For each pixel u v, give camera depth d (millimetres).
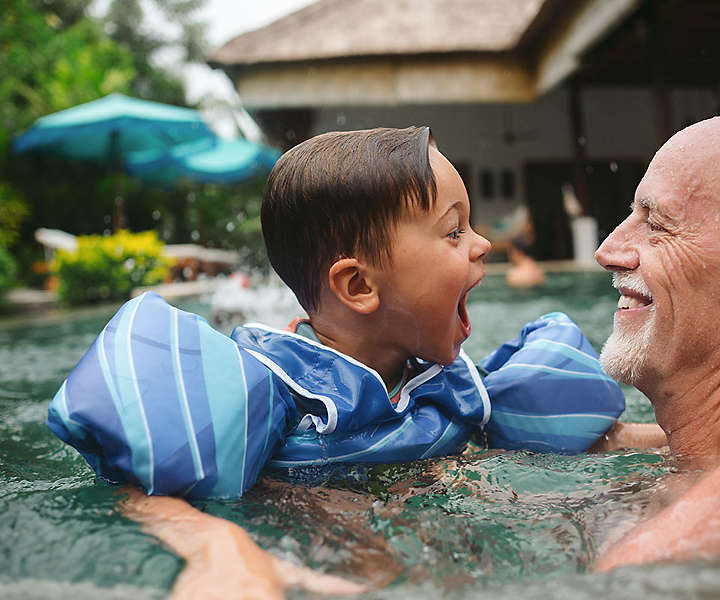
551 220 16656
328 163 1188
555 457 1193
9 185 13008
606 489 973
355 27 11406
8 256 9461
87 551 762
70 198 14828
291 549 768
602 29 7898
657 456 1124
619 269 1045
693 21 9477
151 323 1063
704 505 769
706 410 1005
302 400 1150
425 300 1150
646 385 1048
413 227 1137
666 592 552
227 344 1087
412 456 1172
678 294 961
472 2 12078
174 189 19000
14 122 13312
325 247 1192
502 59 10945
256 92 10969
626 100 16594
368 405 1141
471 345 2861
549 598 570
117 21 30422
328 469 1117
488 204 16703
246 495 994
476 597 596
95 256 9016
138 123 10586
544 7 8680
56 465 1299
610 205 16719
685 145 986
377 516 887
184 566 716
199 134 11812
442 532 824
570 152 16719
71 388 987
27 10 15062
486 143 16625
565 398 1282
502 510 910
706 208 949
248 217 18188
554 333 1383
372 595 625
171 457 938
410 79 10891
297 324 1282
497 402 1302
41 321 6383
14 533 826
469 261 1174
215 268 14180
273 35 11258
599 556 740
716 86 14805
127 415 950
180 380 998
